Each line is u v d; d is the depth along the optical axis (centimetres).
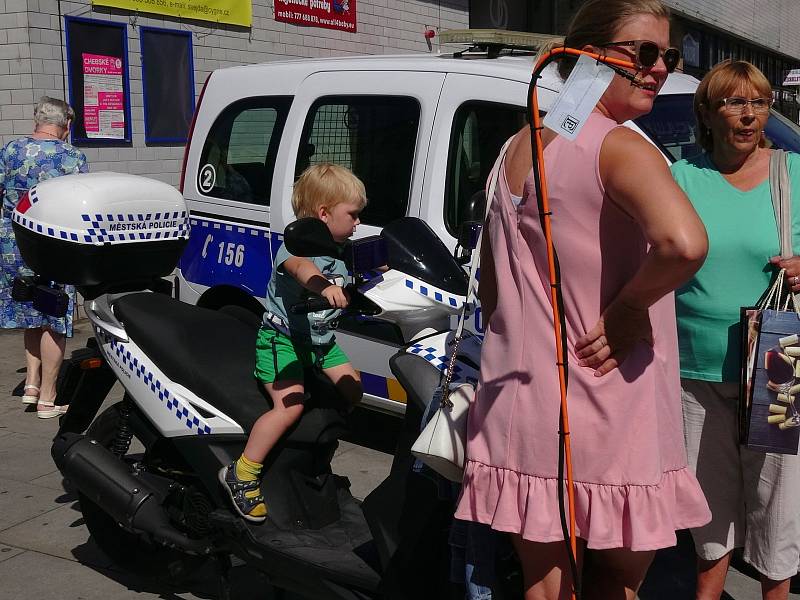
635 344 212
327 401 336
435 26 1273
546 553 224
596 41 214
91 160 859
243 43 996
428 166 467
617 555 225
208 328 365
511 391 218
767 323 292
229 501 324
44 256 378
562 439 206
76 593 375
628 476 210
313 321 322
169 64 920
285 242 261
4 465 509
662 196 195
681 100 458
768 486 310
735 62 310
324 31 1095
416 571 274
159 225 393
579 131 204
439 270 278
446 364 269
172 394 345
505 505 218
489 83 455
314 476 333
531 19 1398
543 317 214
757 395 294
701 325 314
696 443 324
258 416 329
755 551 319
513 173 223
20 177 584
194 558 357
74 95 838
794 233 308
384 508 278
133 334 363
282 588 326
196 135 573
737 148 310
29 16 793
